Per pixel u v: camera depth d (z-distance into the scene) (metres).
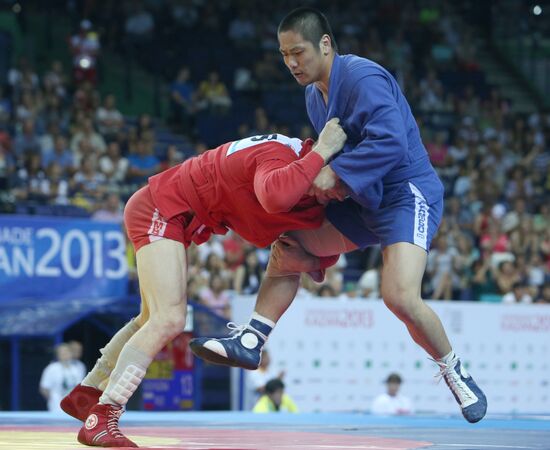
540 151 36.84
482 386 22.34
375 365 21.33
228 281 23.77
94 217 24.62
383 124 7.94
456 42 42.78
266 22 40.03
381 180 8.06
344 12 41.78
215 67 38.12
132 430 10.77
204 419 13.80
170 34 38.41
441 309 22.14
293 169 7.72
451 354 8.45
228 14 40.22
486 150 35.12
